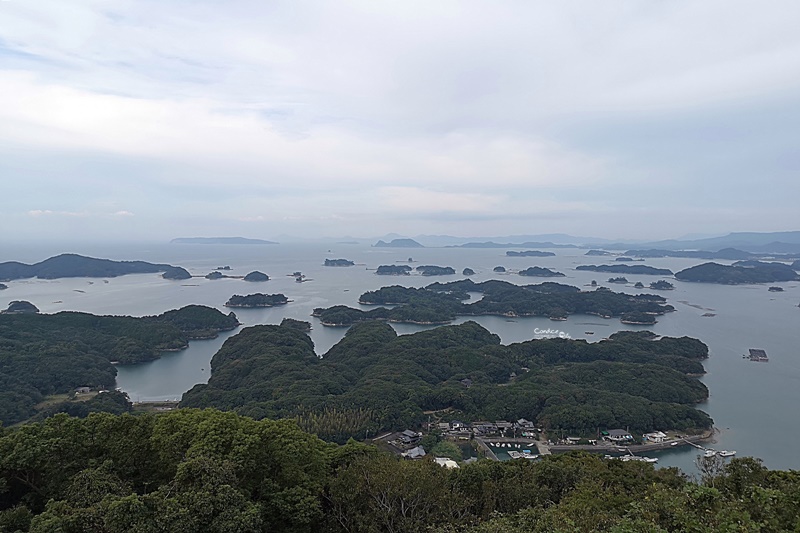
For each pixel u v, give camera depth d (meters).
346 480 21.80
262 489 20.33
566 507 17.78
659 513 14.55
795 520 12.85
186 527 15.74
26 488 19.98
